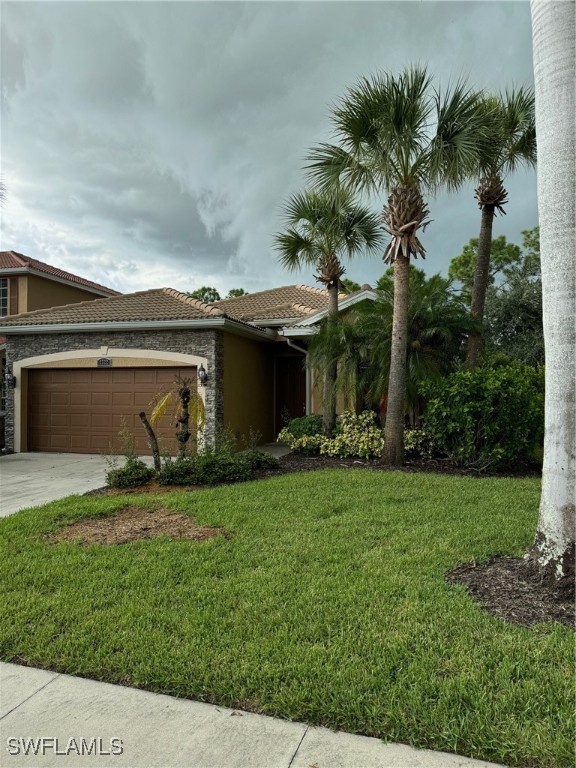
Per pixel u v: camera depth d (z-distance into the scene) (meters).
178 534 5.62
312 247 12.22
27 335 13.66
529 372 10.84
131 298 14.66
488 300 17.55
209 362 12.30
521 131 10.83
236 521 5.97
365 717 2.58
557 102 3.95
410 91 8.42
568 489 3.89
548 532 3.98
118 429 13.16
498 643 3.16
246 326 12.95
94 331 13.10
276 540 5.24
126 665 3.10
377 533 5.41
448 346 11.09
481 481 8.25
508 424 9.21
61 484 9.07
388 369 10.83
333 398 12.06
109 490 8.25
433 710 2.58
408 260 9.82
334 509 6.46
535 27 4.13
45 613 3.76
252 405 14.67
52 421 13.72
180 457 9.03
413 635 3.29
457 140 8.57
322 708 2.65
